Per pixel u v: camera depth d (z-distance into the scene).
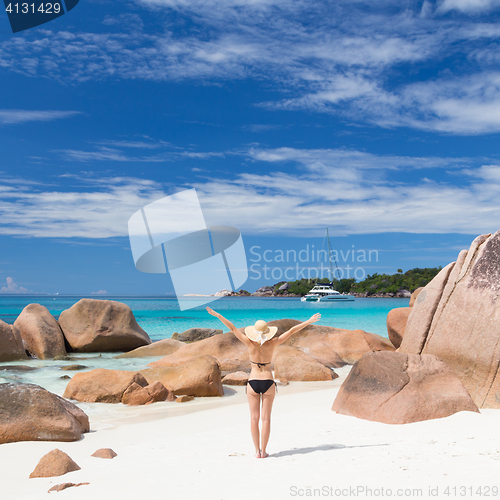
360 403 7.47
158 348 17.06
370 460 4.62
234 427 7.16
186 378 10.55
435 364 7.92
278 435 6.27
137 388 9.80
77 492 4.02
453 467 4.22
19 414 6.68
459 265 9.81
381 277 121.75
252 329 5.37
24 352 16.00
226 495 3.70
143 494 3.86
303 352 14.25
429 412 6.96
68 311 18.67
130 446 6.16
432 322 9.57
